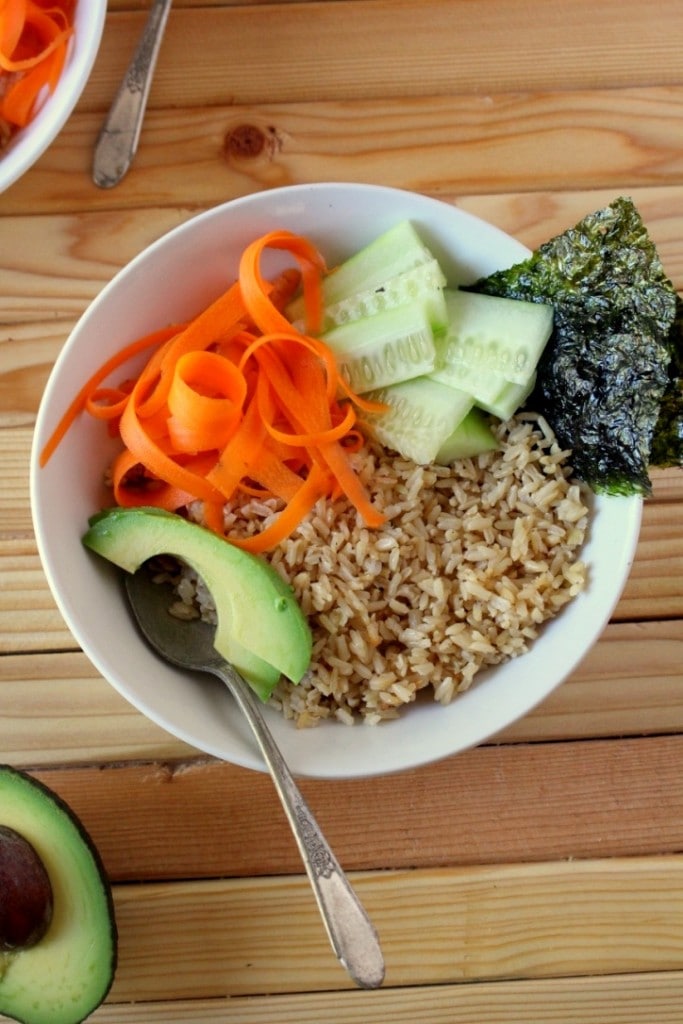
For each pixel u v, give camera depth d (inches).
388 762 21.0
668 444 22.2
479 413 22.4
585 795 23.4
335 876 21.0
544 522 22.1
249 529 21.8
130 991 22.9
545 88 24.4
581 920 23.1
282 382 21.6
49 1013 21.7
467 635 21.8
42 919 21.5
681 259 24.0
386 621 21.9
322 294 22.2
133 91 23.8
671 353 22.0
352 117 24.2
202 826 23.1
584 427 22.0
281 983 22.9
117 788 23.1
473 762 23.4
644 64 24.4
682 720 23.5
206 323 21.6
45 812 21.8
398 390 22.1
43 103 23.0
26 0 22.6
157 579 22.1
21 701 23.2
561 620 22.0
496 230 21.8
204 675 22.0
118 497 21.9
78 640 20.8
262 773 23.3
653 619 23.7
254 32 24.3
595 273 21.9
